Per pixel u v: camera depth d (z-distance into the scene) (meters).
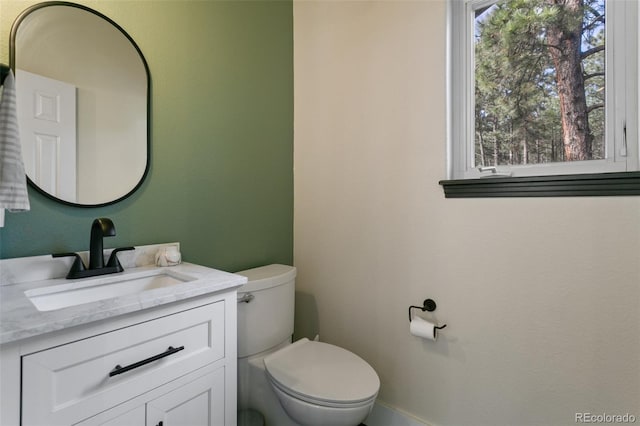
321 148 1.76
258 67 1.67
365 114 1.57
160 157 1.26
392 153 1.47
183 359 0.86
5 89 0.77
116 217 1.14
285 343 1.49
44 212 0.99
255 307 1.35
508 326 1.18
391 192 1.48
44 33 0.99
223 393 0.96
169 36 1.28
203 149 1.41
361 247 1.60
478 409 1.25
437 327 1.33
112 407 0.72
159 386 0.81
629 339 0.96
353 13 1.61
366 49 1.56
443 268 1.33
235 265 1.55
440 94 1.32
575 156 1.10
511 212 1.16
